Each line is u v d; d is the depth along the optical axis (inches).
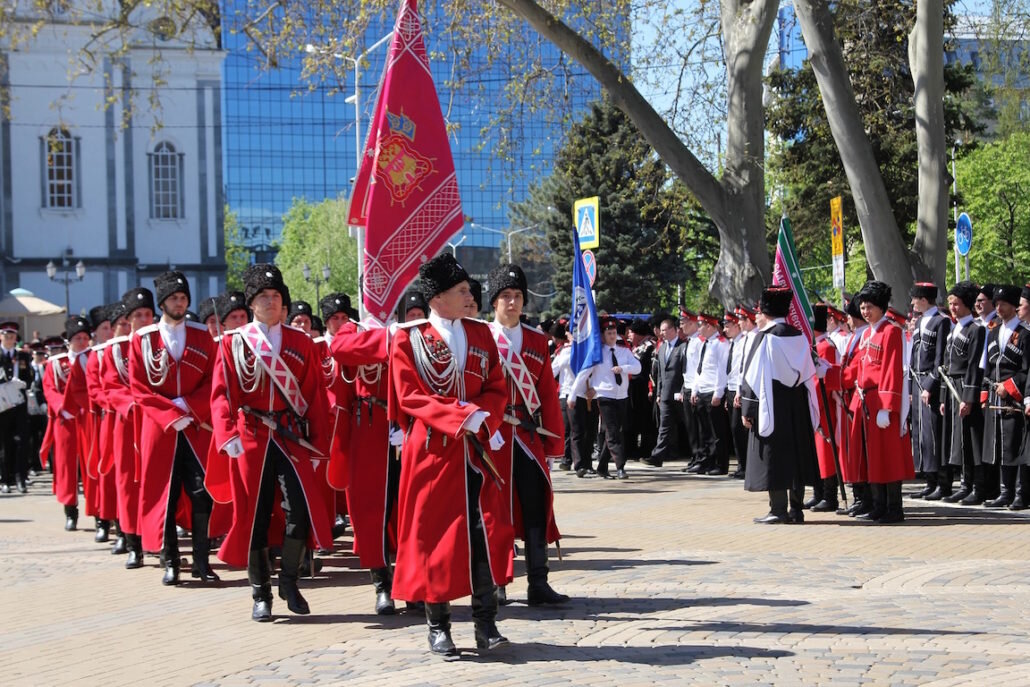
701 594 347.6
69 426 566.3
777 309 487.5
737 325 696.4
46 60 2353.6
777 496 492.1
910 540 443.2
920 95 735.1
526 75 805.2
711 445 733.9
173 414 399.5
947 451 563.5
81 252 2425.0
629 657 276.5
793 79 1222.3
